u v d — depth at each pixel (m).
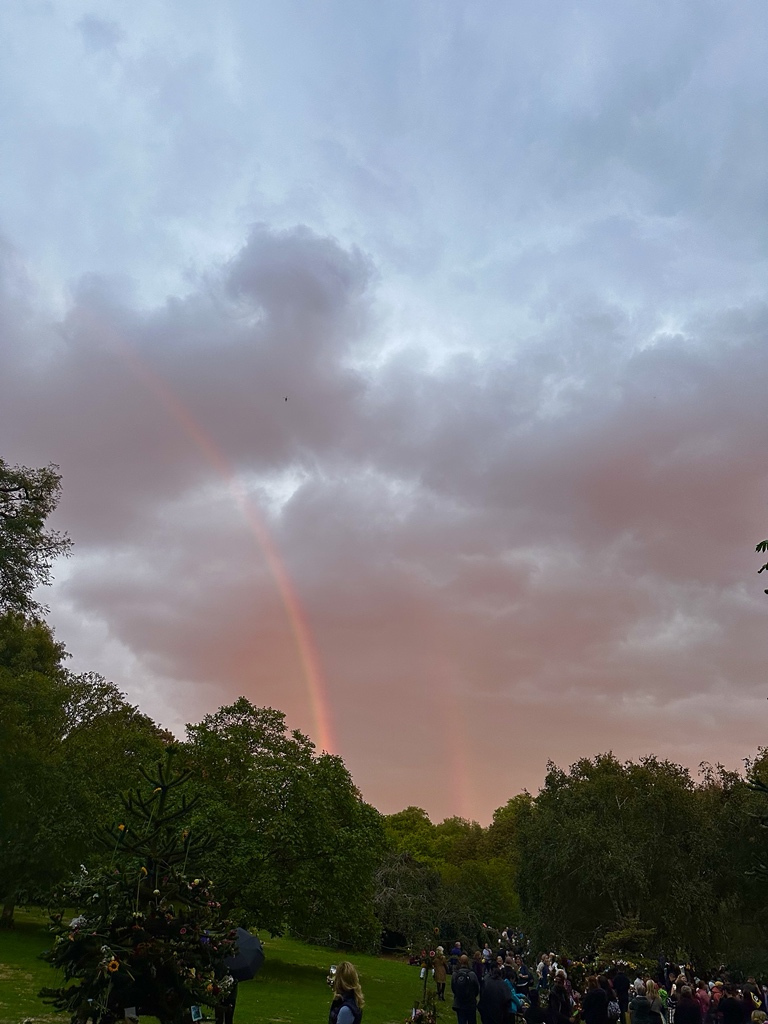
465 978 21.39
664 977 35.41
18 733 39.91
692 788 53.72
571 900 50.94
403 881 65.31
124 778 43.69
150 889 9.71
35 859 39.59
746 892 48.75
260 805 36.41
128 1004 9.12
